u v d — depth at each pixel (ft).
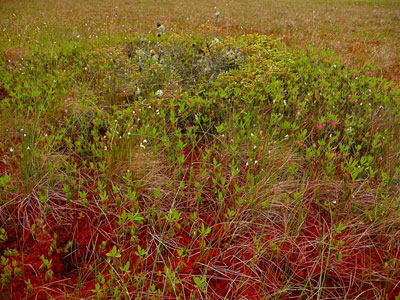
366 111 13.64
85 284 7.18
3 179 8.48
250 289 7.41
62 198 9.15
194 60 19.85
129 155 10.51
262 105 14.24
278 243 8.45
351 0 74.23
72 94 15.29
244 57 18.21
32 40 25.86
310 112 14.38
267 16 47.91
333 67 18.58
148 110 13.89
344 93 15.30
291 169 9.98
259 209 9.23
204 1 67.05
